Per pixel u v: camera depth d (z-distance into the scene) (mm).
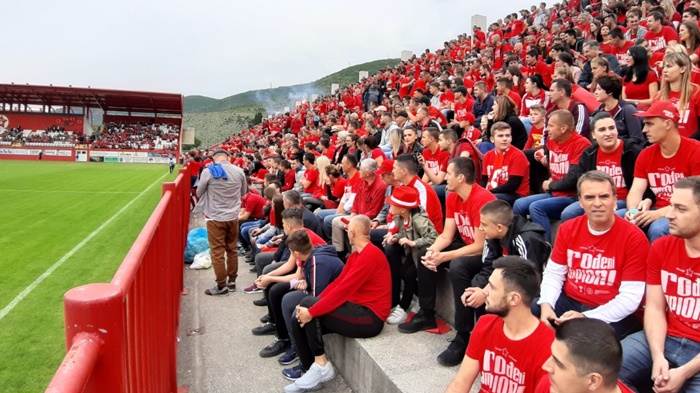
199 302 6035
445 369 3299
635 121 4777
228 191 6273
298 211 4980
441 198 5926
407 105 12742
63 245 9203
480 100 8672
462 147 5785
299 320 3742
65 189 19562
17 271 7332
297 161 11320
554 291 3023
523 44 13484
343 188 7688
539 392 2119
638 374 2504
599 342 1625
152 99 49375
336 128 13555
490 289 2322
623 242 2783
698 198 2299
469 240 3969
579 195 2869
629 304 2678
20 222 11711
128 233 10492
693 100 4438
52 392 933
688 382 2330
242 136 42906
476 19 25641
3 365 4223
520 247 3193
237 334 5008
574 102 5438
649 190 3715
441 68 16203
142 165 42719
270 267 5230
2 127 48750
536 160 5391
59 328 5066
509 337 2361
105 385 1233
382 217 5719
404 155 4598
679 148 3479
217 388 3889
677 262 2484
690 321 2432
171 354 3621
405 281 4293
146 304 2215
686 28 6859
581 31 12133
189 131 57656
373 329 3809
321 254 4297
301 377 3791
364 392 3631
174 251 4535
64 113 50625
